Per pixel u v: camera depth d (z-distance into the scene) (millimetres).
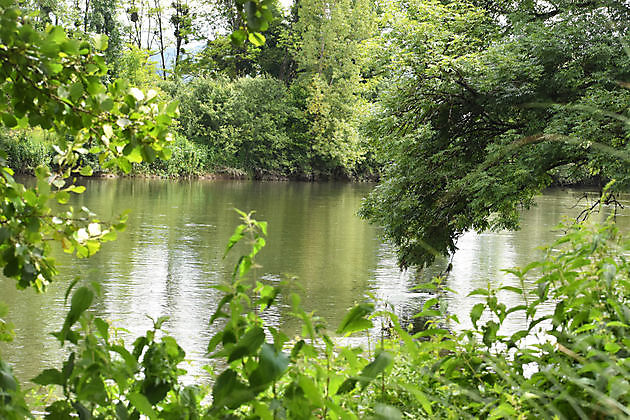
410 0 17672
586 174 14195
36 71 2635
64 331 1652
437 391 2191
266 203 34250
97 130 2971
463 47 16984
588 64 14555
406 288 15078
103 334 1705
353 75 54469
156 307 12336
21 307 11922
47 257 2742
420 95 16031
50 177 2859
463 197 15508
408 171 15906
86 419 1665
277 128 55875
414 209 15930
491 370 2152
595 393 1507
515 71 14898
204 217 27266
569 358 2004
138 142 2900
